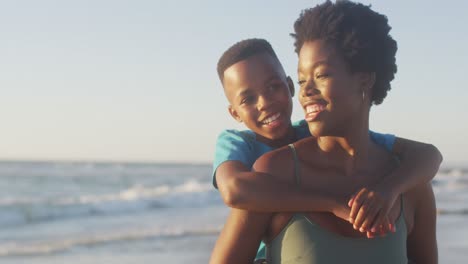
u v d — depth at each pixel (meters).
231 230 2.14
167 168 79.62
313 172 2.14
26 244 15.09
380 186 2.10
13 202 22.06
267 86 3.08
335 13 2.09
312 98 2.09
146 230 16.47
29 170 57.31
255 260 2.27
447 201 25.97
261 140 3.08
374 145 2.32
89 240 14.74
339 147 2.17
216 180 2.63
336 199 2.04
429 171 2.30
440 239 12.96
